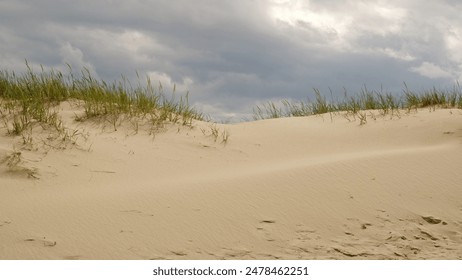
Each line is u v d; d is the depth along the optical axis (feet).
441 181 21.44
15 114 27.07
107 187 20.66
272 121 32.19
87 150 24.22
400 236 17.71
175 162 24.62
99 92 30.83
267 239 16.89
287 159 25.57
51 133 25.02
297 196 19.57
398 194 20.36
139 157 24.59
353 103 34.37
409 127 29.09
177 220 17.53
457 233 18.42
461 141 26.30
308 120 32.09
